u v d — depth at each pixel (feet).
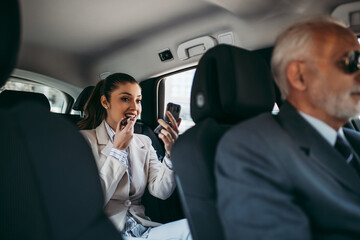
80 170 2.12
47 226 1.77
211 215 2.85
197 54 7.32
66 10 7.07
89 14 7.21
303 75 2.92
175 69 7.98
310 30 2.89
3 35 1.76
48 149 1.93
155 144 7.54
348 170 2.64
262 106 3.34
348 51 2.79
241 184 2.42
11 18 1.78
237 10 5.95
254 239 2.27
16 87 9.54
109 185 4.33
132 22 7.43
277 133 2.68
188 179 2.97
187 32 7.22
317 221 2.51
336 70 2.77
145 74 8.49
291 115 2.95
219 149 2.71
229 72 3.06
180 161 3.02
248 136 2.65
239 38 6.54
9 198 1.69
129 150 5.16
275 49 3.18
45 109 2.09
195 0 6.34
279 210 2.28
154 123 8.51
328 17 3.03
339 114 2.82
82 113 7.72
